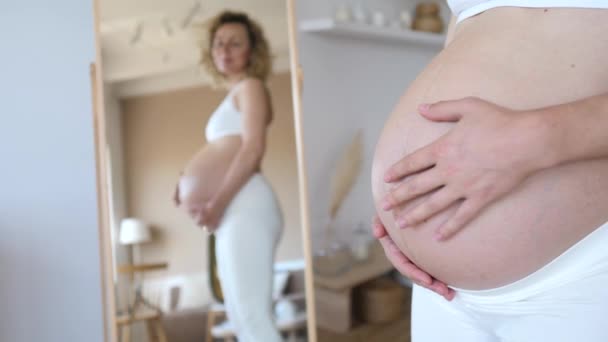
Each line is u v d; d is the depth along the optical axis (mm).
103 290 1810
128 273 1794
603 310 558
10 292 2025
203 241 1832
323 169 2805
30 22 2041
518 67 621
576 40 594
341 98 2902
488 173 540
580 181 554
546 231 576
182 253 1819
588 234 572
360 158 2732
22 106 2035
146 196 1801
